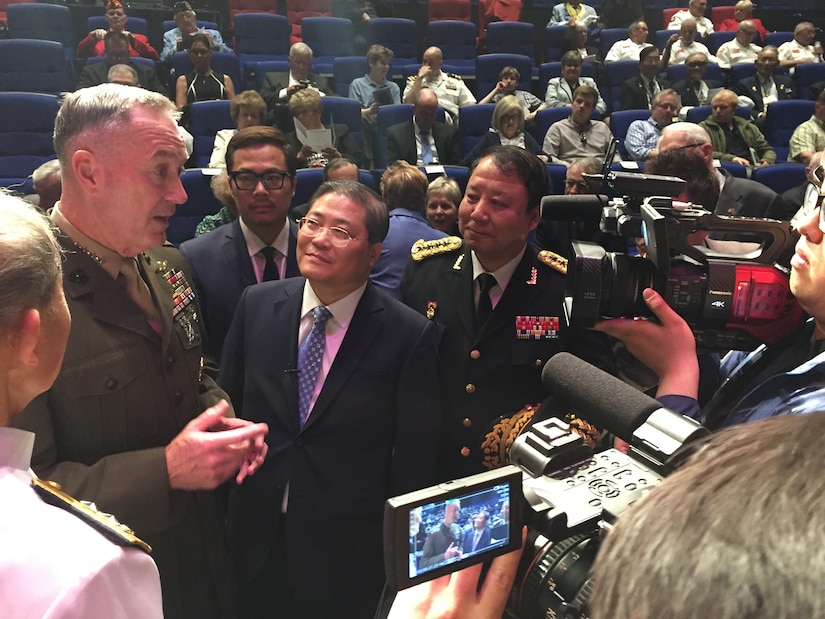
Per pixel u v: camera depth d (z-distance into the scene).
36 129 5.29
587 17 9.63
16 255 0.74
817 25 10.06
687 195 1.78
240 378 1.75
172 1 8.52
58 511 0.73
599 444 1.05
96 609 0.68
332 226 1.54
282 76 7.04
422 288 1.76
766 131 6.87
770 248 1.13
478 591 0.65
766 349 1.16
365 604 1.60
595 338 1.59
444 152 6.43
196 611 1.46
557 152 6.45
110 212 1.30
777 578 0.26
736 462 0.32
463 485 0.62
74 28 7.89
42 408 1.22
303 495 1.57
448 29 8.86
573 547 0.69
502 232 1.58
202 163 5.93
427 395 1.59
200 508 1.47
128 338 1.35
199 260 2.17
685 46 8.67
